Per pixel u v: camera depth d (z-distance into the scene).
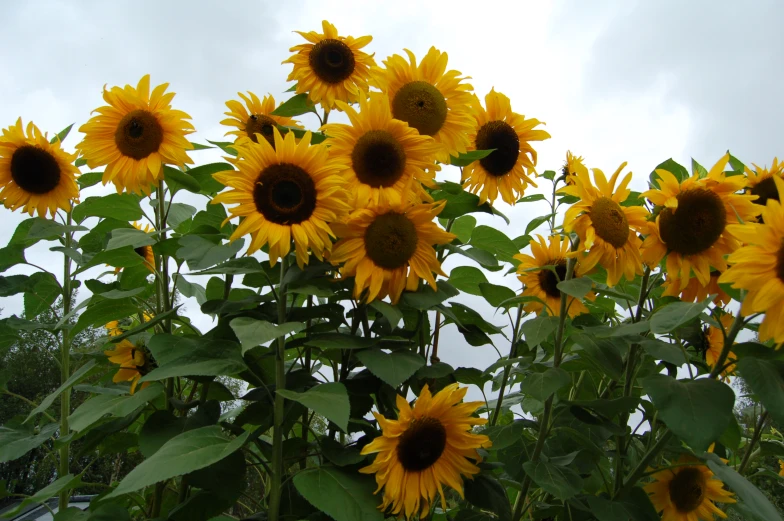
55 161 1.38
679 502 1.10
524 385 0.94
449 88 1.15
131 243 1.08
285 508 1.06
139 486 0.79
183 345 1.03
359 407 1.11
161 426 1.05
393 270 1.04
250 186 0.97
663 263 1.08
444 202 1.04
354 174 1.02
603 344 1.02
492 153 1.24
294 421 1.09
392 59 1.14
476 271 1.28
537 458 1.03
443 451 1.00
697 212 0.96
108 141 1.18
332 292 0.99
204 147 1.25
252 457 1.28
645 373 1.17
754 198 0.95
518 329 1.28
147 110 1.16
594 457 1.13
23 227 1.41
